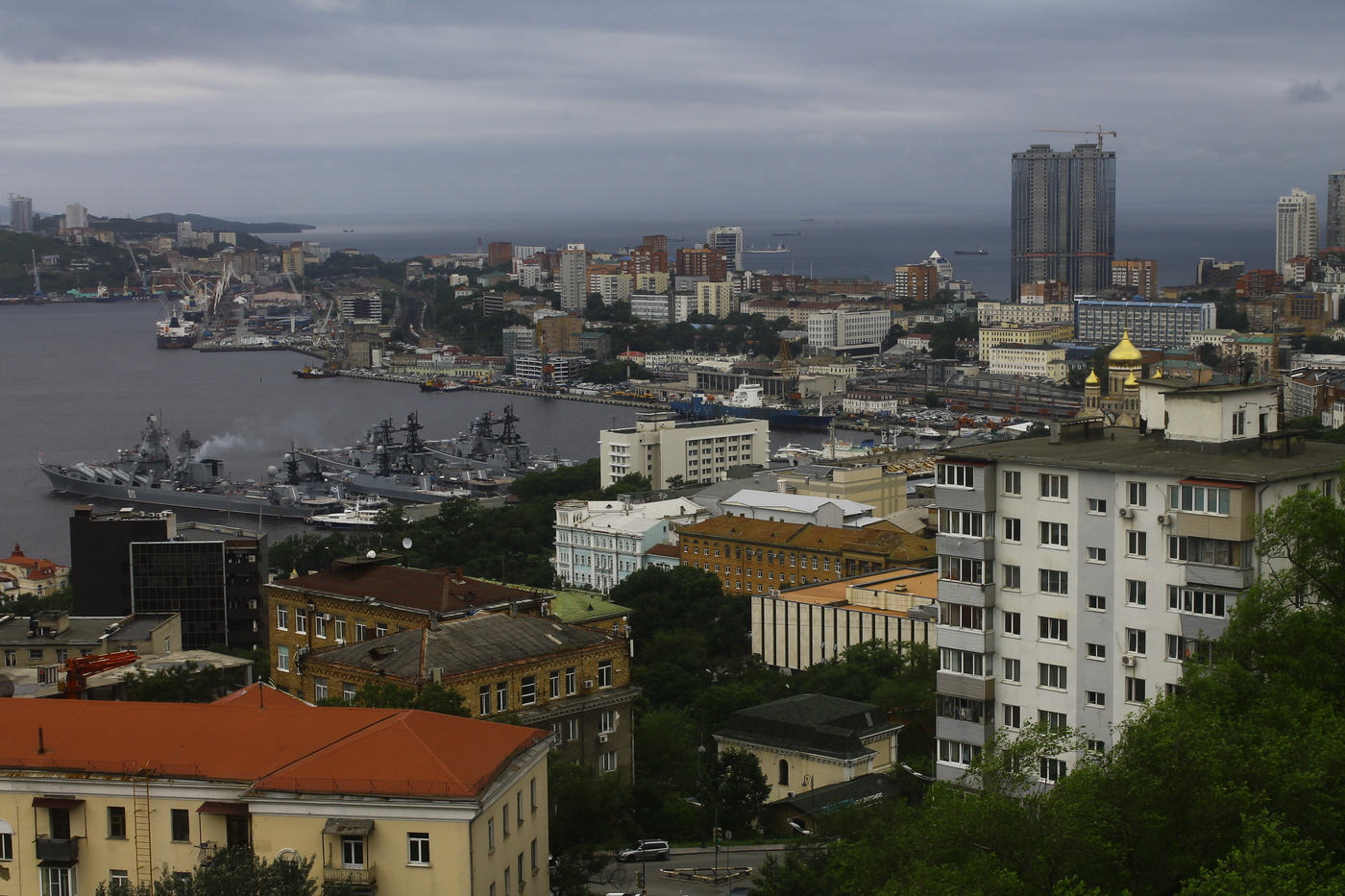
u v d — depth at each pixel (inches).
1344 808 3907.5
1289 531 4817.9
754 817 7770.7
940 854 4138.8
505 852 4616.1
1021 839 4099.4
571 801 5940.0
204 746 4697.3
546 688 6673.2
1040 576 5895.7
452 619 7258.9
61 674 7652.6
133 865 4606.3
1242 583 5398.6
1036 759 4667.8
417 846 4379.9
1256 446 5949.8
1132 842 3993.6
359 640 7608.3
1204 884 3491.6
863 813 6323.8
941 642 6122.1
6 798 4660.4
